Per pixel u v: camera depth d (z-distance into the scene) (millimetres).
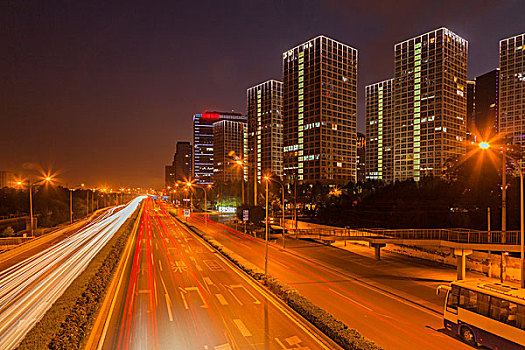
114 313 20531
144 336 17203
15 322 19047
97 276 26719
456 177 57500
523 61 139625
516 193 43938
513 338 15141
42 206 86750
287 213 97375
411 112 155625
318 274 32188
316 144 153625
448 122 146625
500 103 147125
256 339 16953
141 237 56750
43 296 23688
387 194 70625
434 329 18969
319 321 18062
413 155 154125
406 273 32906
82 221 87625
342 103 159375
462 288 17953
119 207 169750
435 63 147125
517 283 28219
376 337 17750
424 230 43750
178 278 29078
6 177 138000
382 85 187000
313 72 156250
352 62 164250
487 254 31859
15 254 41938
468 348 16672
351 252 44781
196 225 78875
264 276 28094
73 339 15289
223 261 36719
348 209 73625
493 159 50531
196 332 17750
